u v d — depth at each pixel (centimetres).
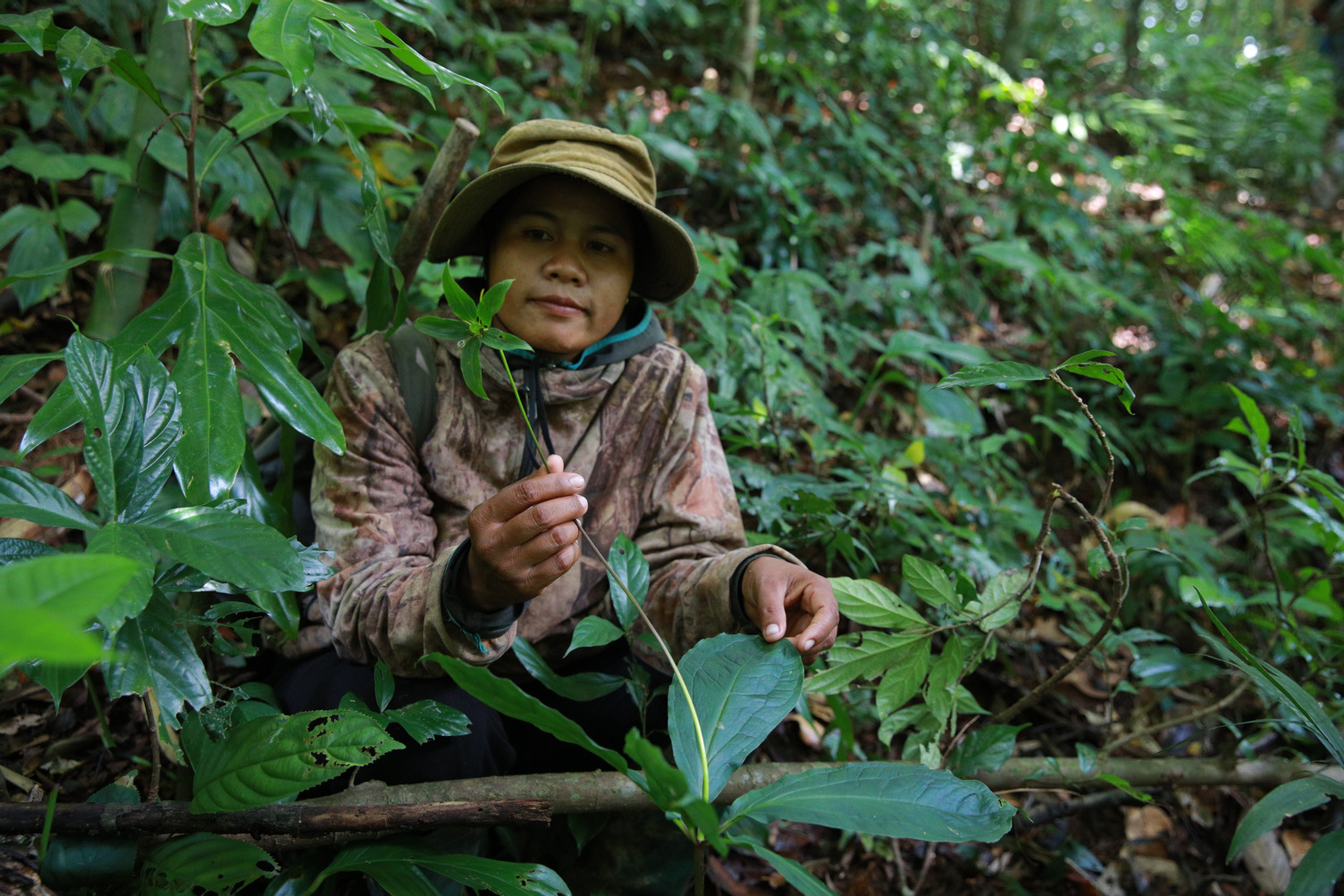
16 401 225
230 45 288
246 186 229
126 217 198
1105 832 204
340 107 173
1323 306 405
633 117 304
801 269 315
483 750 137
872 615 152
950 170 385
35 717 172
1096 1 812
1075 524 290
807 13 424
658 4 381
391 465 143
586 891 156
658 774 84
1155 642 248
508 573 115
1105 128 537
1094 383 323
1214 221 389
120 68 131
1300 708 127
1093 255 373
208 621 126
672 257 152
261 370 128
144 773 161
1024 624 242
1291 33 834
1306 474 169
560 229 140
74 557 58
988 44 587
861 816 105
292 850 130
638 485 155
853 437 226
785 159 343
